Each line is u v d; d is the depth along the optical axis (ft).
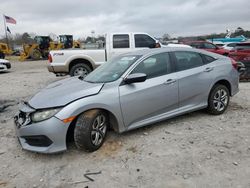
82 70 32.30
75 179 10.50
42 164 11.81
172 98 14.92
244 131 14.49
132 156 12.09
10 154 12.92
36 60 105.50
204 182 9.82
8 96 26.89
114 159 11.91
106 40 31.94
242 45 32.04
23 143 12.41
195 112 17.99
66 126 11.69
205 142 13.21
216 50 50.55
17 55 147.84
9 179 10.72
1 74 51.42
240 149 12.31
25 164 11.88
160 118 14.76
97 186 9.95
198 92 16.01
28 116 12.00
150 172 10.69
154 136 14.17
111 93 12.88
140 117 13.98
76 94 12.44
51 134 11.52
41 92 13.97
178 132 14.61
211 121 16.16
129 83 13.39
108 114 13.47
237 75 18.20
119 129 13.41
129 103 13.37
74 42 119.34
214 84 16.71
